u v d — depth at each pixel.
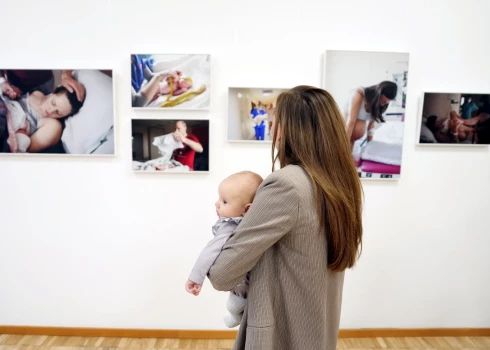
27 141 1.78
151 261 1.93
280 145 0.88
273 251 0.85
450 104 1.79
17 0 1.72
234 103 1.77
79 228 1.90
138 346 1.90
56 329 1.97
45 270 1.93
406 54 1.74
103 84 1.75
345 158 0.83
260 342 0.80
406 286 1.99
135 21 1.74
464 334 2.03
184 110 1.79
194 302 1.97
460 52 1.79
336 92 1.77
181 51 1.77
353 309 2.00
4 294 1.95
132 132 1.79
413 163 1.87
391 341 1.98
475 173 1.89
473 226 1.94
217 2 1.74
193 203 1.88
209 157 1.81
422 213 1.92
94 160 1.84
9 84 1.74
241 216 1.00
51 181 1.85
